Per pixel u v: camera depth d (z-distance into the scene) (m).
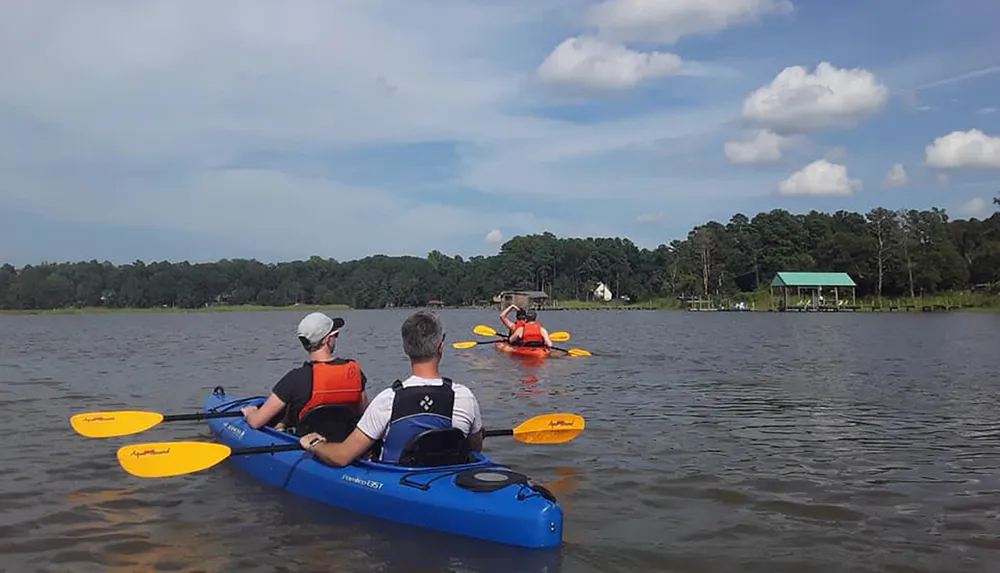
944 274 82.31
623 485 6.84
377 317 70.31
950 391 13.46
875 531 5.64
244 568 4.85
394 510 5.59
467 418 5.85
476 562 4.93
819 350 23.62
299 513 5.90
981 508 6.22
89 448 8.29
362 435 5.88
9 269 96.62
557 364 18.14
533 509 5.13
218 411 8.77
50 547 5.23
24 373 16.44
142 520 5.80
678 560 5.03
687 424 9.93
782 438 9.03
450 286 126.56
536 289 128.75
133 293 101.00
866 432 9.44
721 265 100.06
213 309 108.88
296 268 121.44
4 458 7.81
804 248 101.06
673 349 24.03
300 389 6.57
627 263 126.00
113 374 16.25
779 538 5.47
